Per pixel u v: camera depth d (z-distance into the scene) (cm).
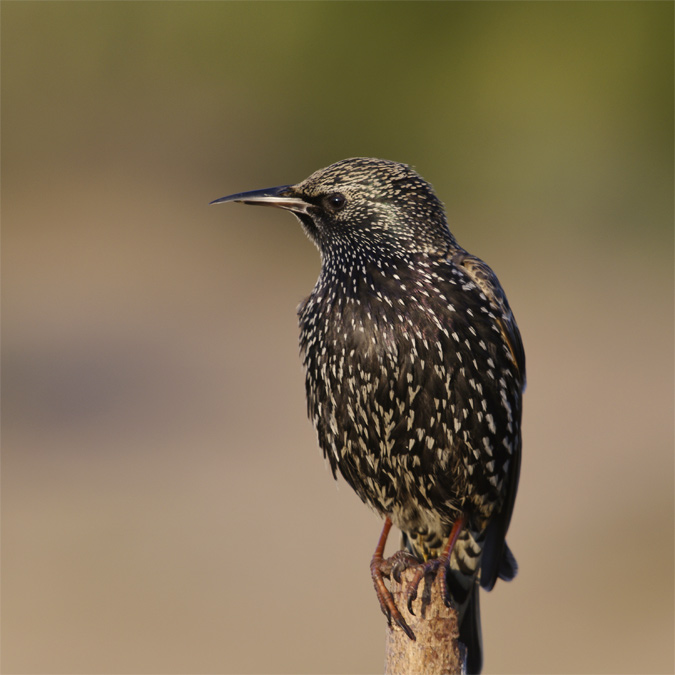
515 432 477
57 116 2436
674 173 1800
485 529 494
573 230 1950
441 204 484
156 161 2533
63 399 1448
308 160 1995
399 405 457
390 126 1869
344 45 1800
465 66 1723
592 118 1714
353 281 467
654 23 1605
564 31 1636
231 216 2492
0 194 2494
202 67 1964
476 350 457
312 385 482
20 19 2091
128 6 1964
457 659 441
